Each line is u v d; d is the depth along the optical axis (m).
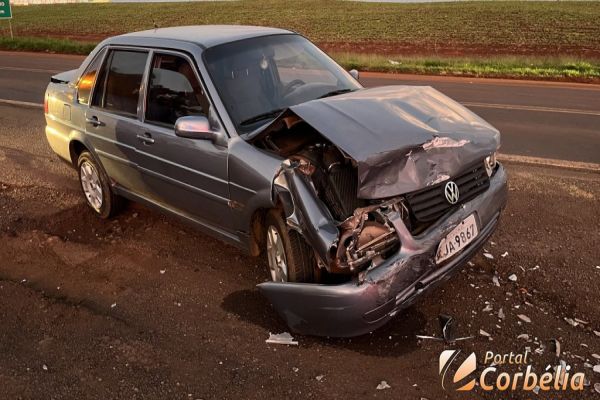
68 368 3.34
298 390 3.05
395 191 3.18
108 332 3.69
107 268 4.60
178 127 3.94
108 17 51.56
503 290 3.98
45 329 3.76
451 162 3.40
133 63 4.89
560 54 25.14
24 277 4.51
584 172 6.75
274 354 3.38
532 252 4.55
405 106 3.78
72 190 6.46
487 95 13.66
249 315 3.82
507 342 3.40
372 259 3.16
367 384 3.08
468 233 3.51
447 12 44.28
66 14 55.91
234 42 4.52
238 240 4.20
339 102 3.73
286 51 4.73
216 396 3.04
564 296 3.89
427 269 3.26
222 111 4.02
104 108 5.21
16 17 53.91
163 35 4.84
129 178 5.07
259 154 3.76
